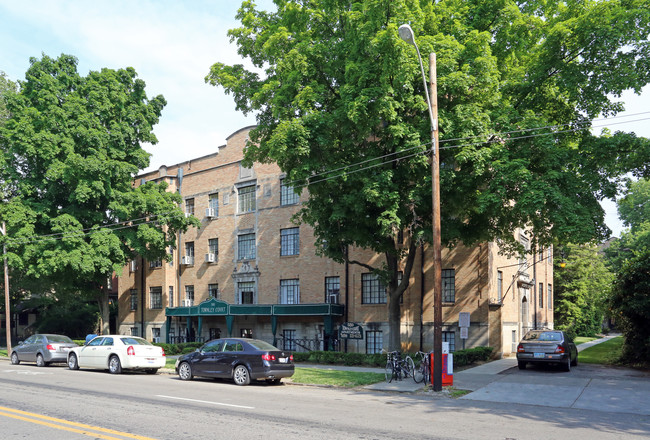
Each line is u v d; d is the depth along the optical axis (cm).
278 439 864
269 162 2367
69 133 3181
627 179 1920
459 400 1388
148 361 2070
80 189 3030
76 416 1070
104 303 3609
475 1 2048
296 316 3044
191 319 3534
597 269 4506
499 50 2072
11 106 3159
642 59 1852
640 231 6388
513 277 2814
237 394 1436
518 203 1653
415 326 2611
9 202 3189
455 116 1758
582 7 1986
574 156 1812
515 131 1736
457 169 1989
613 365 2209
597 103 1967
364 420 1055
